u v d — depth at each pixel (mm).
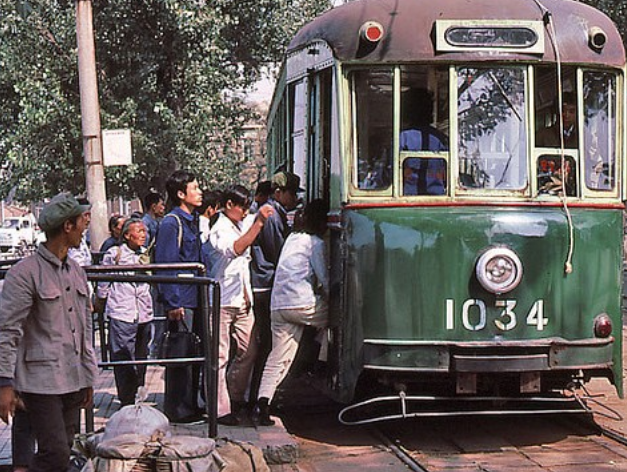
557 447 7059
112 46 16719
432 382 7184
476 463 6605
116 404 8555
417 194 6914
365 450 7055
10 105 17406
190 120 16531
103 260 8328
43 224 4836
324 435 7559
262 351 7734
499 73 6961
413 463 6578
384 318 6789
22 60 16250
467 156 6914
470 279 6727
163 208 11180
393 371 6766
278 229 7828
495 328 6711
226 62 17969
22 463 5352
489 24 6930
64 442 4809
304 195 7973
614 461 6641
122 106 16312
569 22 7086
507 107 6949
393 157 6930
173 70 17109
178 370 7352
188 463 4434
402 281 6777
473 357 6617
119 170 16031
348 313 6934
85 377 4988
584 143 7062
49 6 16531
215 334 6051
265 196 8820
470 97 6938
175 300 7199
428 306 6742
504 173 6918
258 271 7789
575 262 6867
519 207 6844
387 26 6980
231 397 7625
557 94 7031
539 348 6734
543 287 6770
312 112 7734
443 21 6922
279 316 7281
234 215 7312
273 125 11930
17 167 16688
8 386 4652
